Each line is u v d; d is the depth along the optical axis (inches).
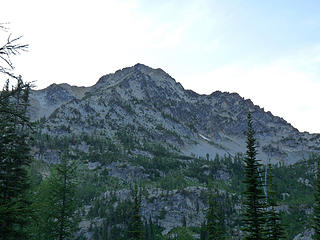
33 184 1369.3
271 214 1224.8
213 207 2082.9
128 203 6614.2
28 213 580.1
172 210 7234.3
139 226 2105.1
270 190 1291.8
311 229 3297.2
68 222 1466.5
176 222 6766.7
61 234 1387.8
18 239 631.8
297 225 5172.2
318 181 1777.8
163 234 5861.2
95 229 5295.3
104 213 6417.3
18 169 874.8
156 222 6668.3
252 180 1242.6
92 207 6978.4
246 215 1226.6
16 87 531.5
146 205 7362.2
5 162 826.8
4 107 594.6
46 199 1359.5
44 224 1301.7
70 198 1508.4
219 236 1936.5
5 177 807.1
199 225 6589.6
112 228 5472.4
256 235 1184.8
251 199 1228.5
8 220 564.1
